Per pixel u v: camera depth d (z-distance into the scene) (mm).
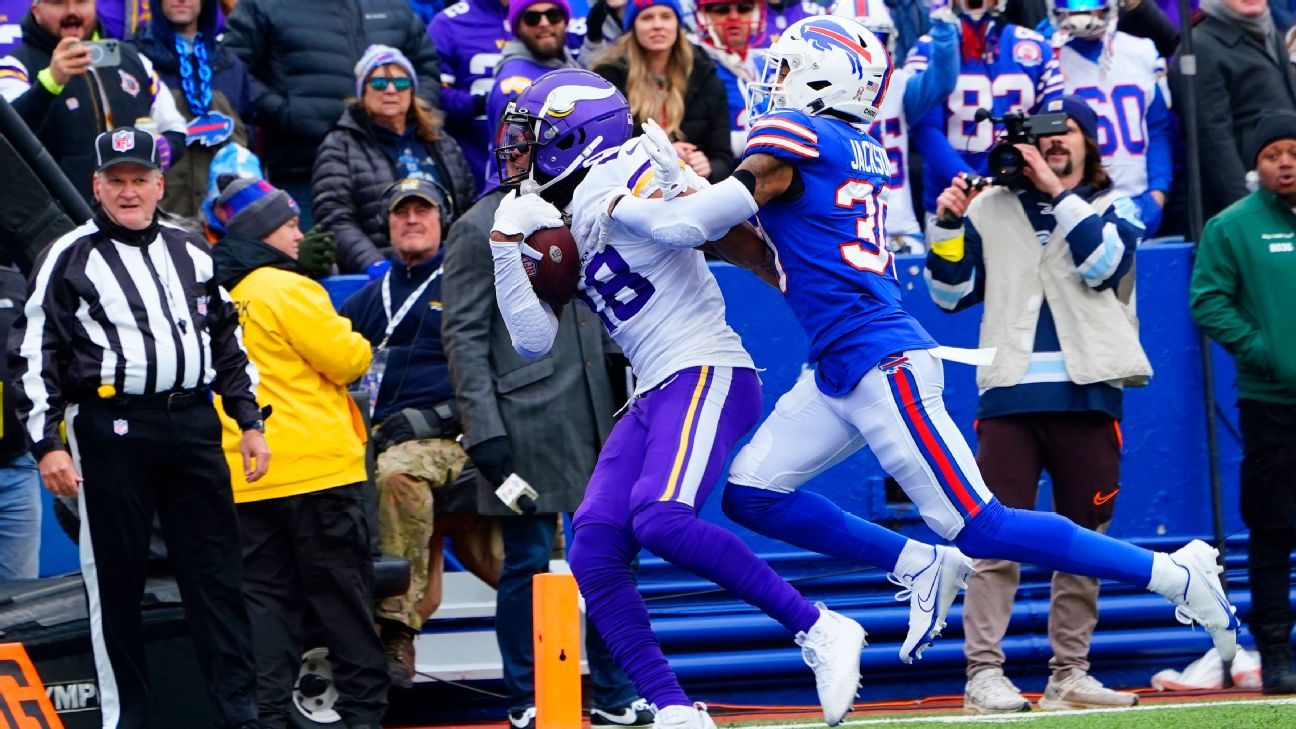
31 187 21109
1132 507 24812
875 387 14969
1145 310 24844
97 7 26531
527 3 23891
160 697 18297
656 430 15180
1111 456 21250
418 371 22172
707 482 15102
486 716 23109
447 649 22938
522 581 20562
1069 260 21000
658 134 14531
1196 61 26781
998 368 21078
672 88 24203
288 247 20266
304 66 26500
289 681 19516
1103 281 20734
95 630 17422
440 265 22438
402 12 26781
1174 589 15312
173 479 17734
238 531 18016
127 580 17438
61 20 24109
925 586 15984
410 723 22922
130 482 17359
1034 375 20938
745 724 21016
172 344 17469
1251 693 22406
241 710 17781
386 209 22594
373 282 22641
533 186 15727
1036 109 26297
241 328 19328
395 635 21375
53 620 17875
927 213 26141
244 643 17922
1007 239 21234
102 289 17359
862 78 15492
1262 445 21781
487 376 20344
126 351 17297
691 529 14883
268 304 19344
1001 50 26328
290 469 19328
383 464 21531
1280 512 21719
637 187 15289
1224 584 23828
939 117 25984
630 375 20953
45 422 17125
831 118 15555
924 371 15039
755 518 15742
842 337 15094
